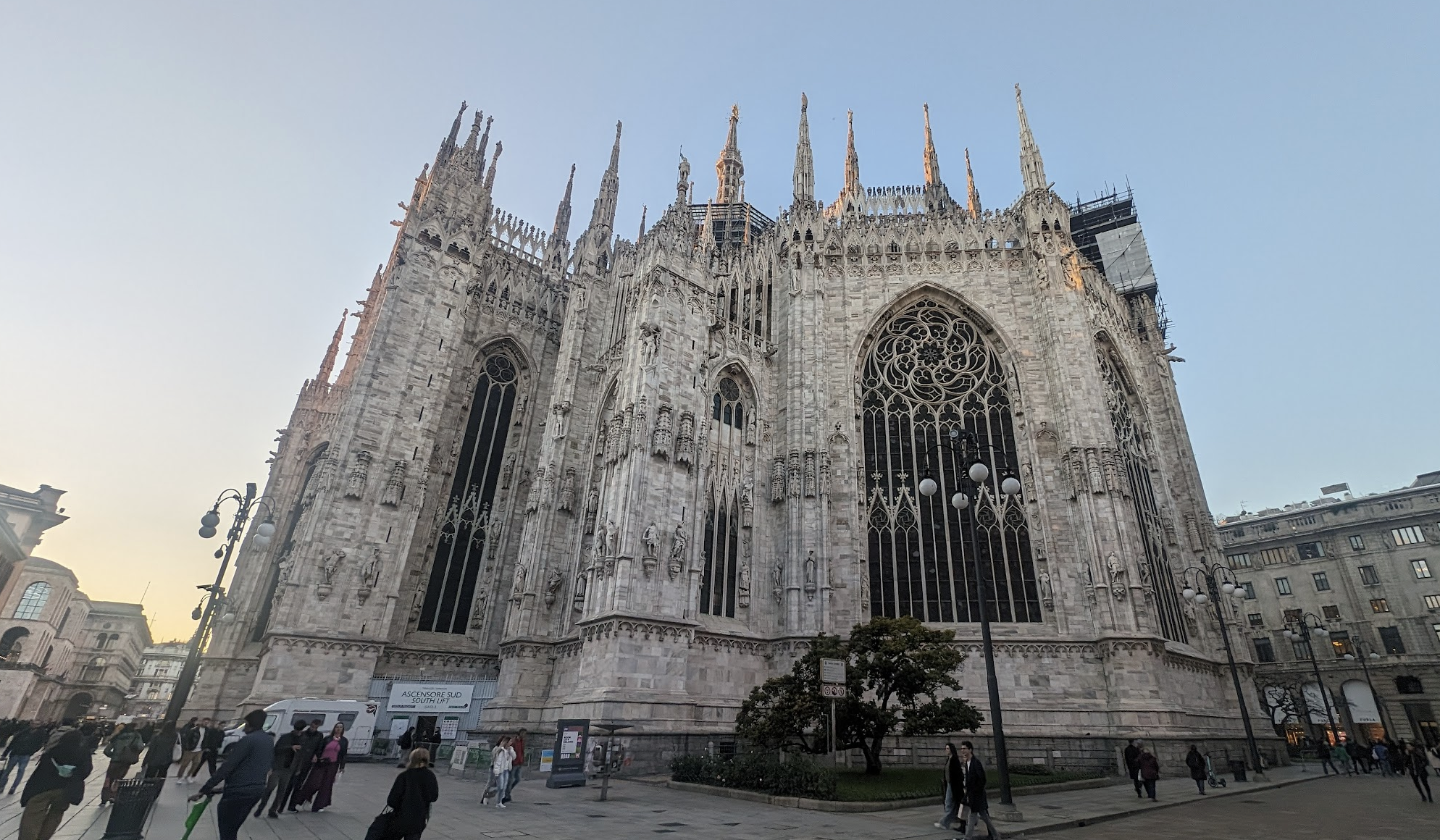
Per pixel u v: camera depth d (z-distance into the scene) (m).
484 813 17.91
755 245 52.53
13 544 70.00
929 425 42.72
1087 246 71.19
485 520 45.41
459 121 55.81
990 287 45.81
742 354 43.59
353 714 33.06
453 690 38.00
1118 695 32.34
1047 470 39.03
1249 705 42.06
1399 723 68.38
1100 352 47.50
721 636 34.97
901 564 38.53
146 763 18.34
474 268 49.47
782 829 16.06
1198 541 46.16
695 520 35.75
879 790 22.05
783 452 41.31
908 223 49.16
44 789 11.52
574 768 24.77
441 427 45.25
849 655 27.20
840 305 45.94
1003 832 15.79
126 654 120.56
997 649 35.09
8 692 74.62
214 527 21.92
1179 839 15.77
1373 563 76.12
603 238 54.78
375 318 53.00
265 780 11.09
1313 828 17.55
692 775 25.19
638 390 36.19
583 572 38.16
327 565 36.88
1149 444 47.41
